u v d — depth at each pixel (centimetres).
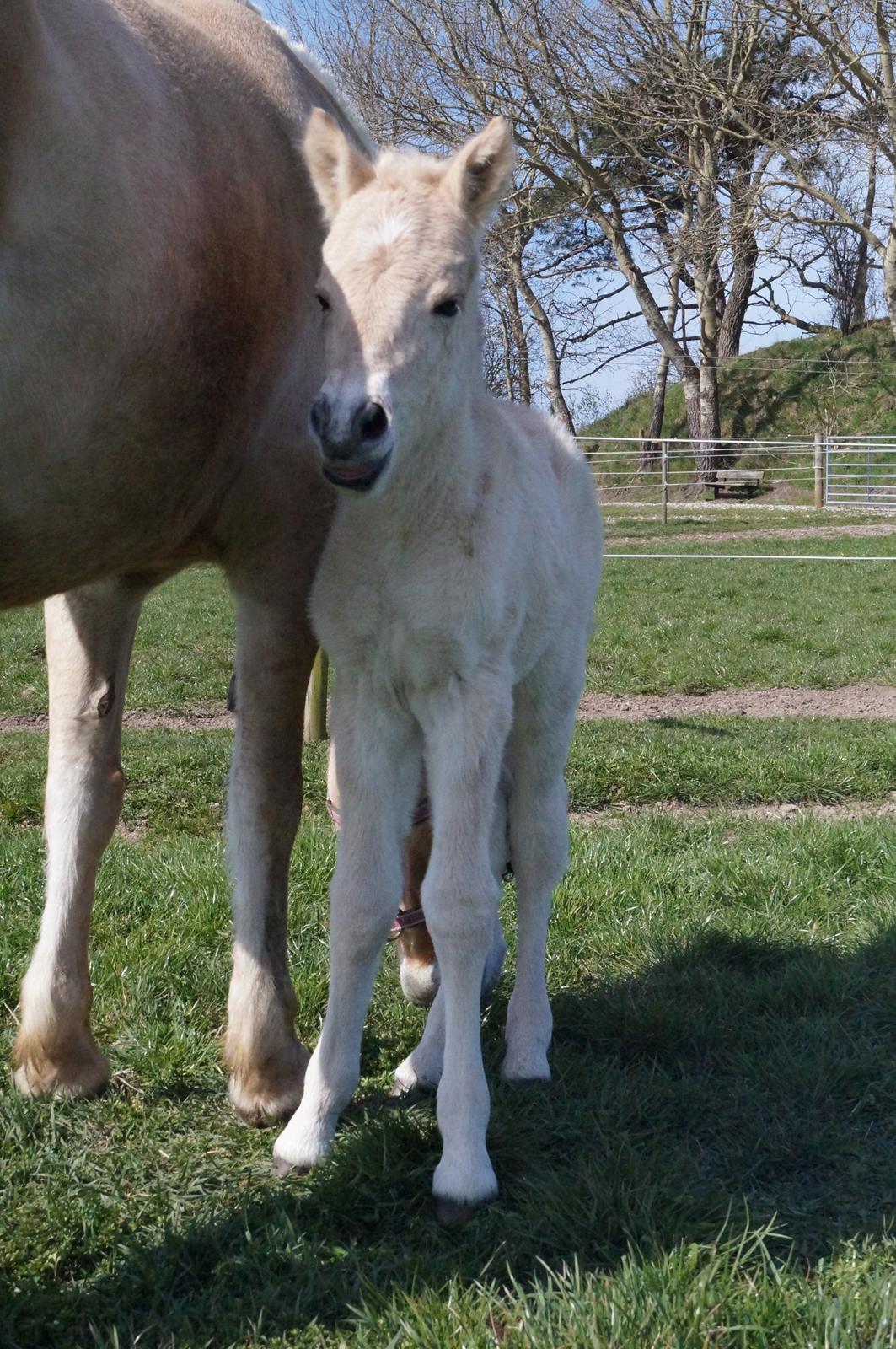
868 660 1136
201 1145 316
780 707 987
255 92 320
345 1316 251
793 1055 352
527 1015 344
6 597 299
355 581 283
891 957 420
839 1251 266
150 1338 246
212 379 296
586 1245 270
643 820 634
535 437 358
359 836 288
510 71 2348
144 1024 371
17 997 398
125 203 259
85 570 301
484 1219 278
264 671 333
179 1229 277
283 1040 332
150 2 310
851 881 519
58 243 248
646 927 454
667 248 2412
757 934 445
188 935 441
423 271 267
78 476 272
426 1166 297
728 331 3641
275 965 335
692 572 1759
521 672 316
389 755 292
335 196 292
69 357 257
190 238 280
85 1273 267
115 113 262
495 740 283
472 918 279
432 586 276
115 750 344
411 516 274
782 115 2198
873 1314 240
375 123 2397
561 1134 315
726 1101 335
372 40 2408
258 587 334
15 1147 312
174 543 316
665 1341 230
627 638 1254
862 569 1747
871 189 2666
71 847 336
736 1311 240
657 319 3148
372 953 292
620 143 2542
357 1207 286
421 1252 270
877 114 2123
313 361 328
